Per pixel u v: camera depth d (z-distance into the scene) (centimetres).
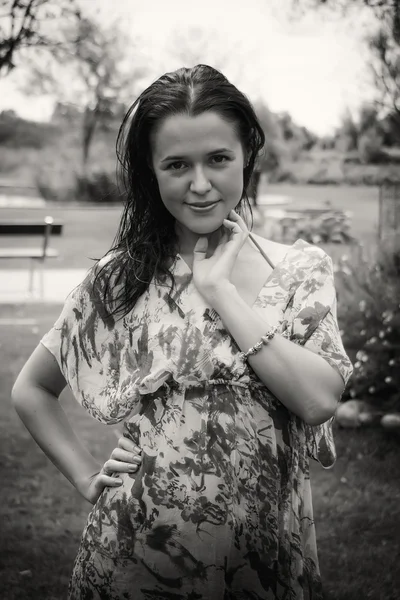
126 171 184
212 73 173
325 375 164
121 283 182
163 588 168
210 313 171
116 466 173
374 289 608
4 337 812
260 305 172
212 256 177
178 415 168
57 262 1262
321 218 1264
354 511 441
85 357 185
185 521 166
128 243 183
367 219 1487
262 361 164
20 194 2167
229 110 169
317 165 2005
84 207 1927
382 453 524
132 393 172
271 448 168
